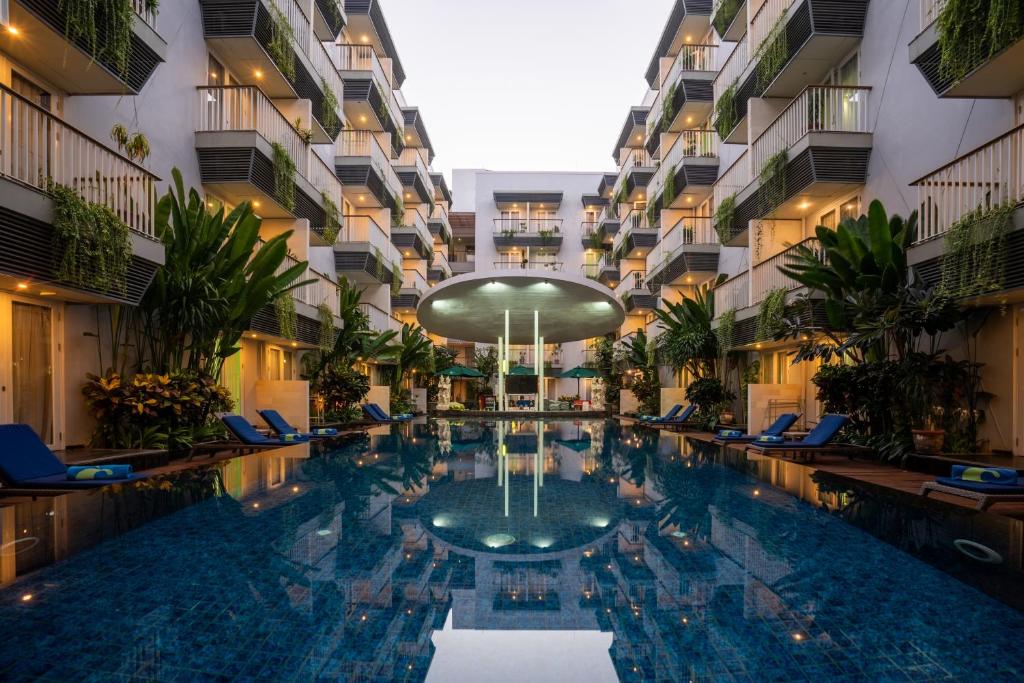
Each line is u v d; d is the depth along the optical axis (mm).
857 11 12047
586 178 43469
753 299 14281
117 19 7445
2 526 4613
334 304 17141
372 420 17859
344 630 2877
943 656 2609
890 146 11148
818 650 2691
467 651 2666
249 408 13961
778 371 15617
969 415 8352
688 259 20500
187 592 3322
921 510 5551
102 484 5859
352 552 4172
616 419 23703
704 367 17719
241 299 9727
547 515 5395
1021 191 7109
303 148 15109
